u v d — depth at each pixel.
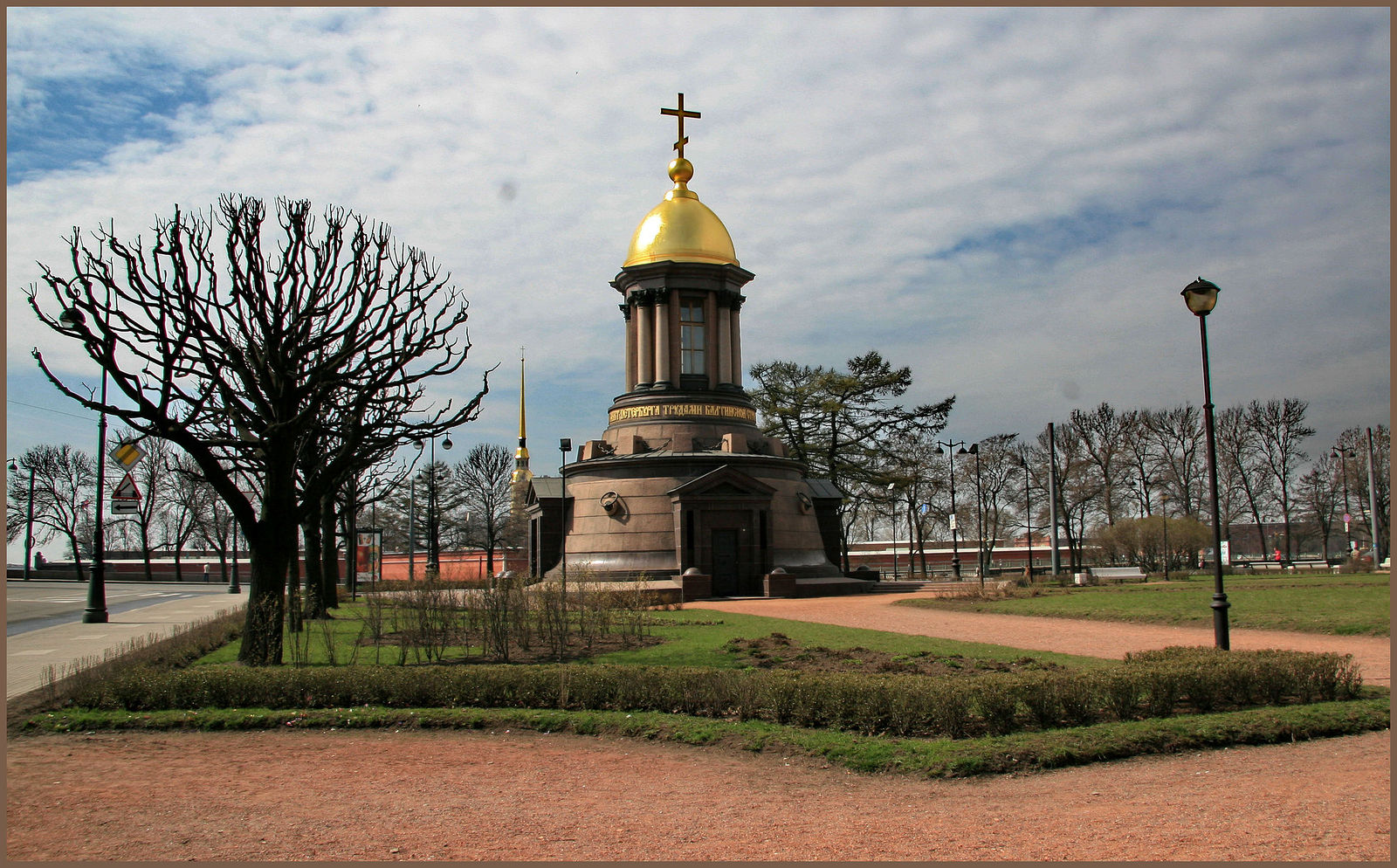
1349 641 30.06
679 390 67.25
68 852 11.65
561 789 14.75
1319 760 15.52
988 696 17.56
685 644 31.08
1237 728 16.98
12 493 109.12
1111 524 98.62
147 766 16.30
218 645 31.89
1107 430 104.75
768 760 16.48
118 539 126.31
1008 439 110.31
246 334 29.06
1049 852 11.13
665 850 11.63
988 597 51.25
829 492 74.75
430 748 17.77
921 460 95.25
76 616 47.78
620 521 62.12
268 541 27.30
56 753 17.30
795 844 11.77
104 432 44.34
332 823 12.88
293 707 21.03
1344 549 132.25
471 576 90.12
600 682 20.81
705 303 69.06
